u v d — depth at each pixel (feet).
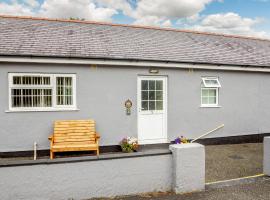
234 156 31.86
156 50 36.96
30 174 16.94
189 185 19.45
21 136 29.96
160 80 35.73
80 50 32.45
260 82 41.73
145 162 19.08
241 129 40.45
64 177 17.51
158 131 35.81
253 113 41.29
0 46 29.81
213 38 48.29
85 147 28.68
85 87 32.14
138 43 38.14
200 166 19.69
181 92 36.63
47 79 30.91
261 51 46.73
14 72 29.40
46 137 30.73
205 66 36.94
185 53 38.11
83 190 17.89
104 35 38.60
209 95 38.88
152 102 35.45
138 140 34.88
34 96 30.63
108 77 33.04
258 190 19.99
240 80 40.24
